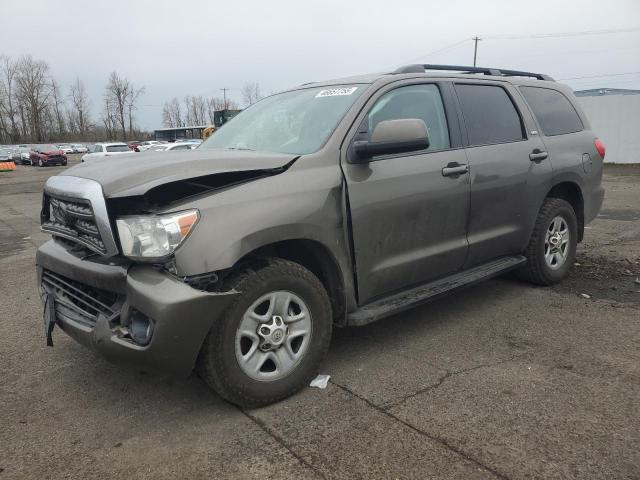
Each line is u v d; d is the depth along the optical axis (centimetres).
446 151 396
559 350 372
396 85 383
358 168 342
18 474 255
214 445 272
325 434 278
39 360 386
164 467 256
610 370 339
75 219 310
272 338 302
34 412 312
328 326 329
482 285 528
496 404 301
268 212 296
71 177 313
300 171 320
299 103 399
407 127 332
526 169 455
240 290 288
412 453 259
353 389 325
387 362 362
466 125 419
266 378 304
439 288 395
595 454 253
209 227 276
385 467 249
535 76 541
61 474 254
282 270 303
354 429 281
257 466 254
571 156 507
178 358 270
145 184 272
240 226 284
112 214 282
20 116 9931
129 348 271
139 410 311
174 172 283
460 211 401
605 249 675
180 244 268
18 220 1204
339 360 368
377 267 353
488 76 464
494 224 436
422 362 360
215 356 284
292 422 291
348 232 336
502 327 419
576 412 290
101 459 264
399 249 366
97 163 324
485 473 242
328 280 340
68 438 284
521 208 457
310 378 324
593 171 538
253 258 308
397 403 306
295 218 305
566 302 473
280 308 306
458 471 244
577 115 545
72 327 305
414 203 367
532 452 256
